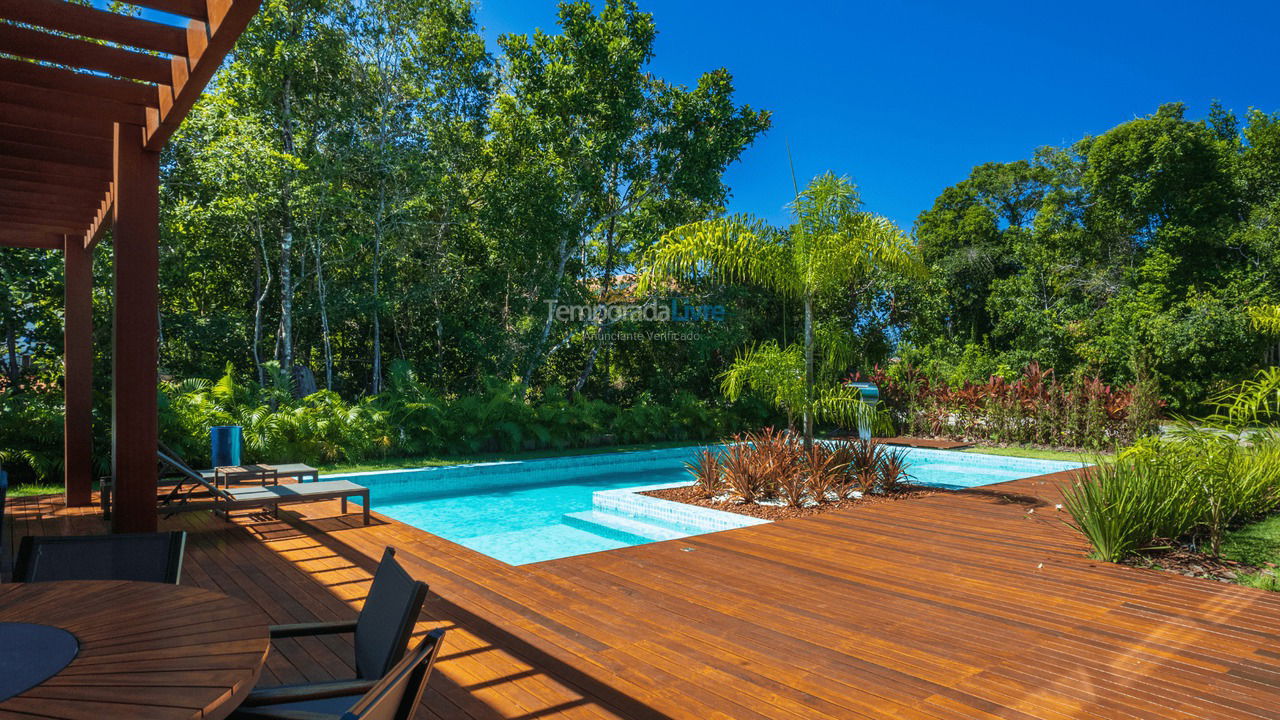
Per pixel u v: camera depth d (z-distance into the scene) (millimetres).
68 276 7016
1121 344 20891
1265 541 5590
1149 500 5277
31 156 4539
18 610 1883
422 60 16375
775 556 5320
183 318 14469
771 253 8352
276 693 1815
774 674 3105
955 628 3729
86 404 7062
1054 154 27812
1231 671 3172
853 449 8688
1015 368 22625
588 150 15398
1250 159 23625
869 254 8422
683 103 16609
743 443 8383
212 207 12867
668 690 2922
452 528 7852
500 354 16625
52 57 3289
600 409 15125
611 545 7020
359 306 15172
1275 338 19000
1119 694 2922
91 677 1447
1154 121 22875
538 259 16500
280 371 13305
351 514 6895
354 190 15148
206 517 6645
